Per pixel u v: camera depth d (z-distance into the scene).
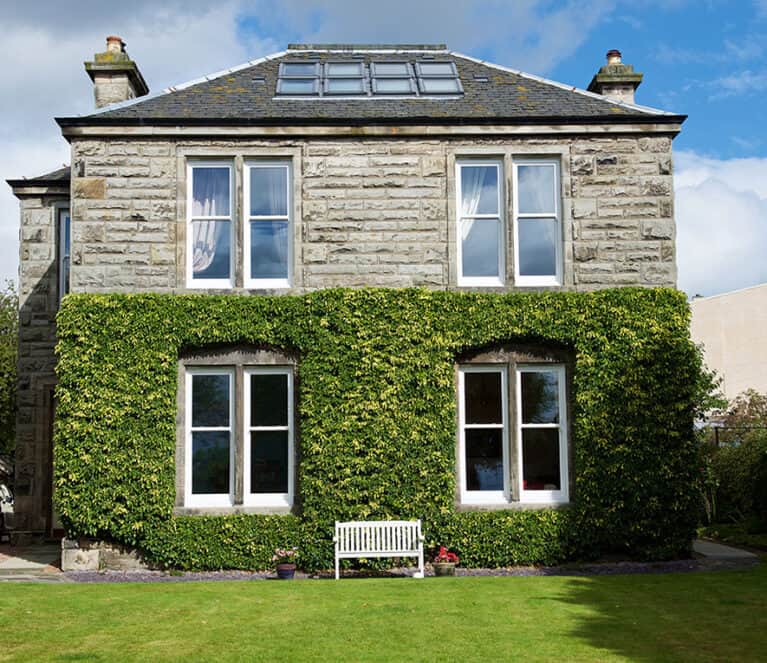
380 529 14.89
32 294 19.75
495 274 16.36
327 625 9.99
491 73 18.92
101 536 15.23
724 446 22.30
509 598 11.61
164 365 15.39
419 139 16.34
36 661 8.50
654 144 16.42
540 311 15.74
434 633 9.59
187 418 15.66
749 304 41.25
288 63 19.27
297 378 15.77
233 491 15.55
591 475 15.46
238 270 15.91
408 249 16.11
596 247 16.22
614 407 15.58
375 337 15.62
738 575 13.72
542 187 16.53
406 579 13.70
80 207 15.95
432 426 15.48
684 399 15.70
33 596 11.86
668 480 15.51
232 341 15.55
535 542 15.34
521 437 15.95
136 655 8.71
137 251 15.90
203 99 17.03
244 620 10.28
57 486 15.18
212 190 16.34
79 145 16.06
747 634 9.58
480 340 15.66
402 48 20.47
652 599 11.55
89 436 15.20
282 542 15.21
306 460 15.37
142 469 15.19
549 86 18.14
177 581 13.91
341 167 16.23
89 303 15.45
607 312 15.80
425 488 15.37
